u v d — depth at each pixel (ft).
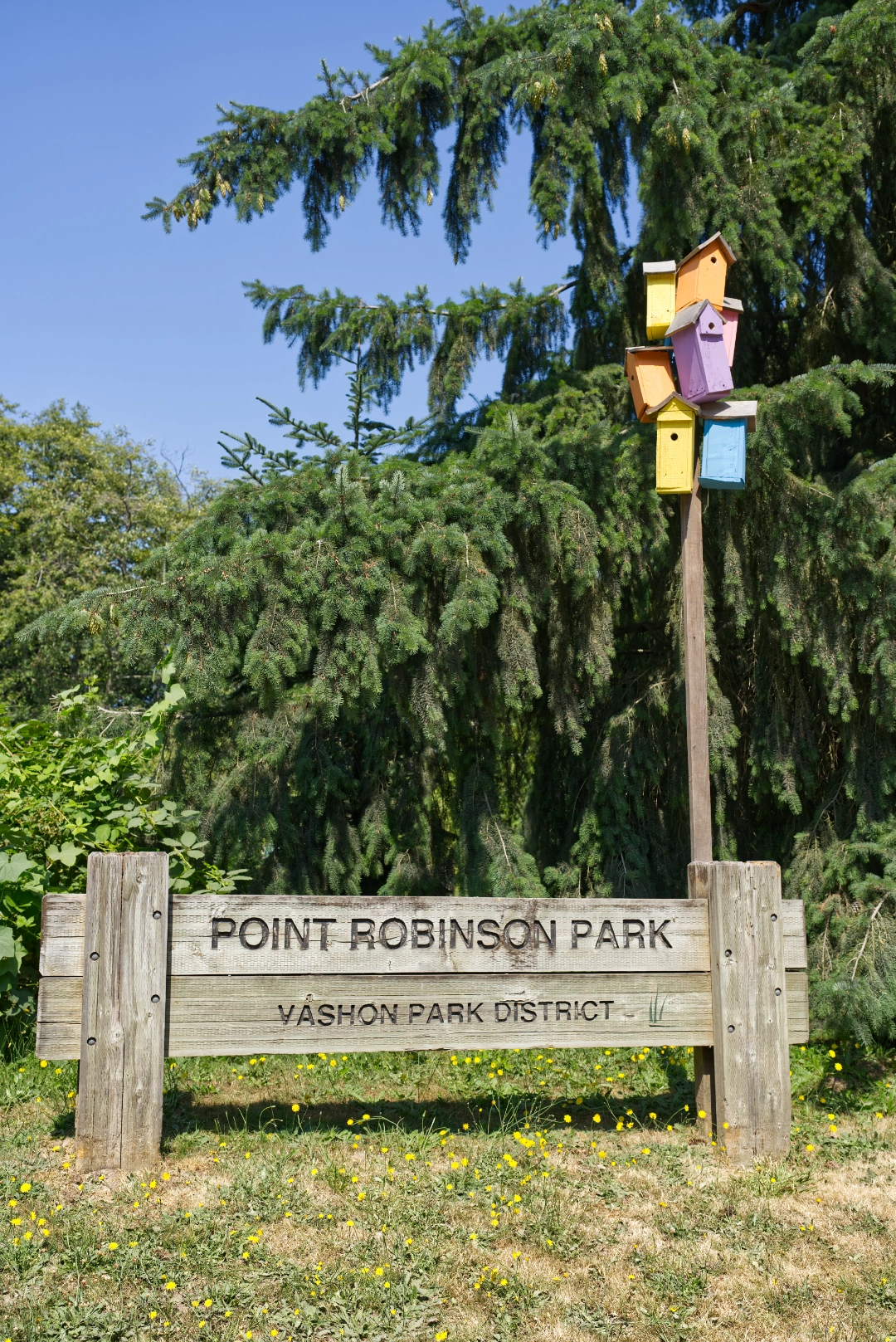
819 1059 20.98
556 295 29.14
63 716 23.88
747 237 23.70
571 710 23.73
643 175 23.21
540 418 25.85
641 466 22.50
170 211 25.86
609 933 16.19
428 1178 14.14
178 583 20.70
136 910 14.34
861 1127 17.62
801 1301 11.48
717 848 24.90
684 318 18.70
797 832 24.44
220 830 24.38
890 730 21.83
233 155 25.88
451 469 23.22
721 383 18.37
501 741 24.41
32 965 18.75
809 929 22.13
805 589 22.36
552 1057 20.77
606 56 21.80
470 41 26.50
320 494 21.57
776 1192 14.37
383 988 15.42
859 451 25.68
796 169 23.31
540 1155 15.19
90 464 88.22
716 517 23.43
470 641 22.67
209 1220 12.49
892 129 24.63
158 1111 14.15
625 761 24.50
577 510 21.59
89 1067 13.97
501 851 23.97
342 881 25.13
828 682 22.45
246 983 14.94
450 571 21.22
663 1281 11.76
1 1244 11.58
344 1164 14.57
